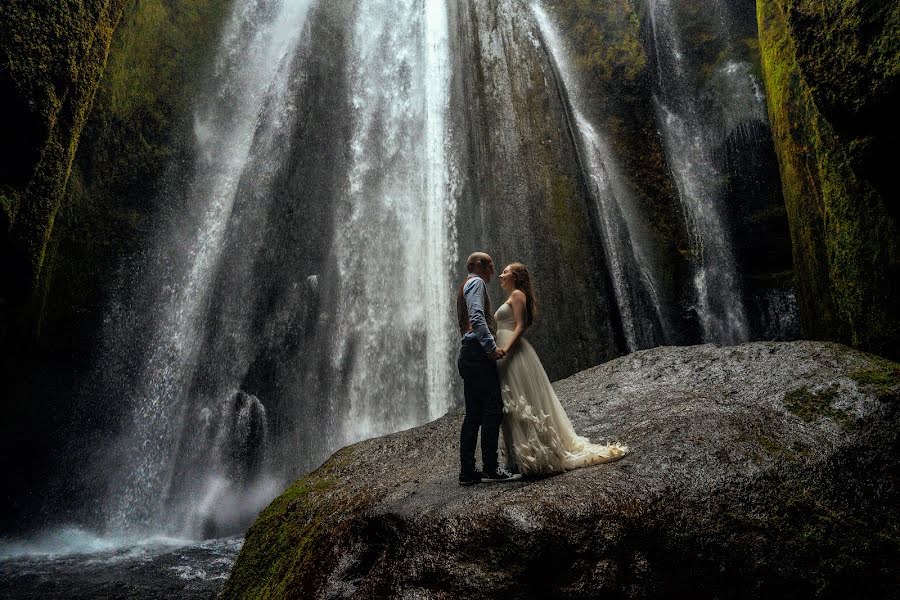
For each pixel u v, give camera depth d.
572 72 16.25
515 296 4.09
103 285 12.50
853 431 4.16
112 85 12.79
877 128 6.57
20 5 9.47
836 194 8.55
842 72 6.75
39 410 11.74
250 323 13.59
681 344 14.02
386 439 5.86
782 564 3.31
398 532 3.29
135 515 11.61
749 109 16.48
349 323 14.06
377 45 16.45
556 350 12.69
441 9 16.50
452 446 5.32
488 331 3.83
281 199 14.48
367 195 15.09
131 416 12.27
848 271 8.27
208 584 7.47
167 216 13.43
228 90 15.05
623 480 3.41
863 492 3.82
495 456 3.83
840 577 3.41
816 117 9.23
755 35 17.22
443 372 13.24
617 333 12.86
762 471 3.63
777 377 5.04
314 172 14.92
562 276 13.16
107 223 12.66
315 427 13.35
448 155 14.98
